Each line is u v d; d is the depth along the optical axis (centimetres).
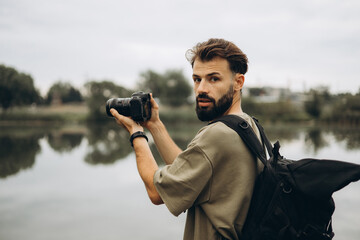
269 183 102
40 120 3238
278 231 98
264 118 2641
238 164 104
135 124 130
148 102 137
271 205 100
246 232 105
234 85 117
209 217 105
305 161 99
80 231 373
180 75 3784
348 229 349
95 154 984
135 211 447
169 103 3750
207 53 112
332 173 92
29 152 1035
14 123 2891
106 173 698
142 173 118
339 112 1520
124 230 377
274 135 1445
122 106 131
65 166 783
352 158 755
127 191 551
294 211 97
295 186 95
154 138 150
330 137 1290
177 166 107
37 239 345
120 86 3684
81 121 3478
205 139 104
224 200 104
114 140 1468
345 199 456
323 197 91
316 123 2223
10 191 551
